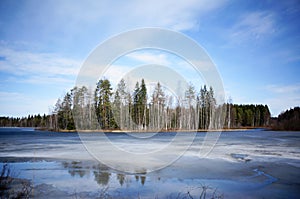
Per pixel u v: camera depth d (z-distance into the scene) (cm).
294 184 459
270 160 730
